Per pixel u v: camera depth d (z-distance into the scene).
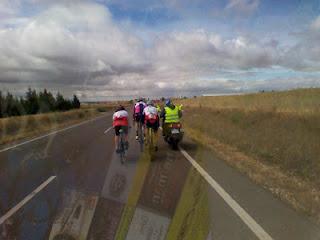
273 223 4.70
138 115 12.34
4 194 4.68
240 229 4.42
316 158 8.90
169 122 11.78
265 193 6.20
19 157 5.79
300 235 4.32
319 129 12.68
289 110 18.25
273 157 9.83
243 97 30.08
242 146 11.90
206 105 33.97
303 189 6.64
